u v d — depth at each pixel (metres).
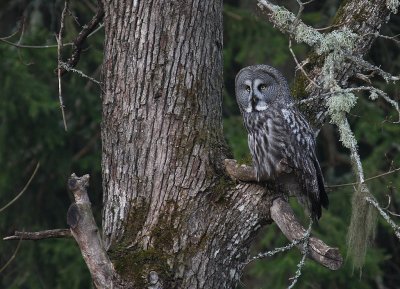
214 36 10.83
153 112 10.62
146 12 10.62
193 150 10.59
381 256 20.05
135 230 10.48
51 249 20.81
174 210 10.46
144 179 10.59
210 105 10.77
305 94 11.12
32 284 20.97
